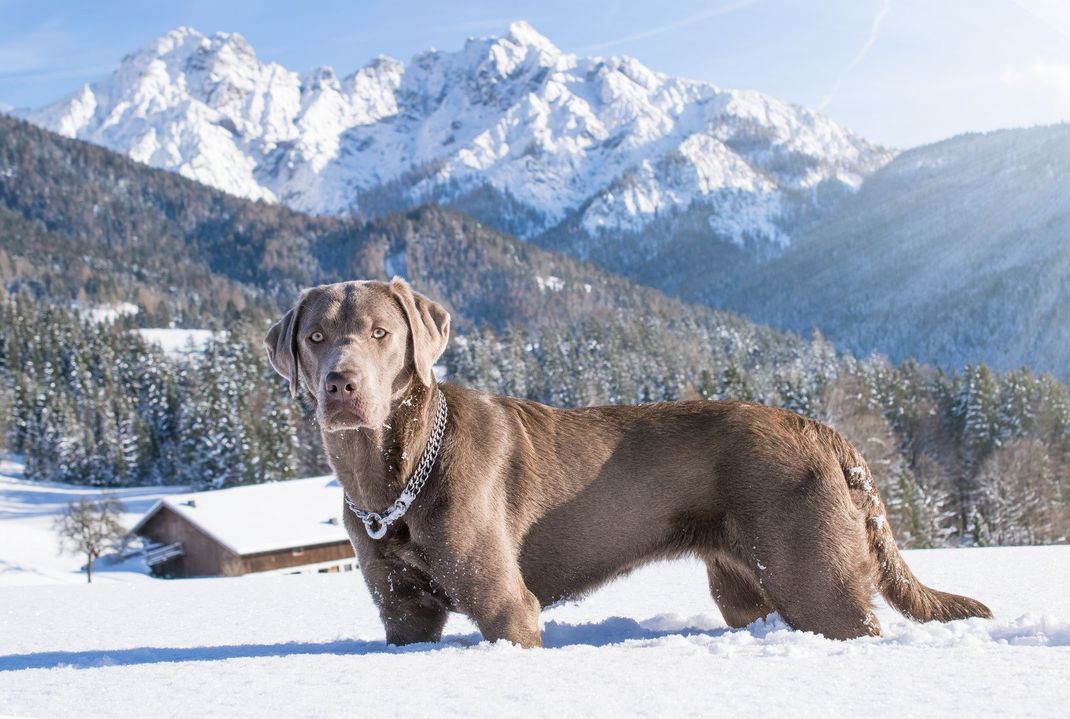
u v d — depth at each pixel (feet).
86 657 14.51
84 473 266.36
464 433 13.35
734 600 15.17
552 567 14.06
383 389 12.38
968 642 11.46
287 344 13.07
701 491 14.11
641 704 8.39
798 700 8.38
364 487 13.02
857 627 13.38
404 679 9.84
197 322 519.19
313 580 31.73
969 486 162.20
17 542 176.55
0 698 9.91
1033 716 7.55
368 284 12.93
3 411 302.04
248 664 11.27
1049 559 25.62
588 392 289.12
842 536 13.57
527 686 9.29
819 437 14.17
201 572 138.31
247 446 209.67
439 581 13.02
